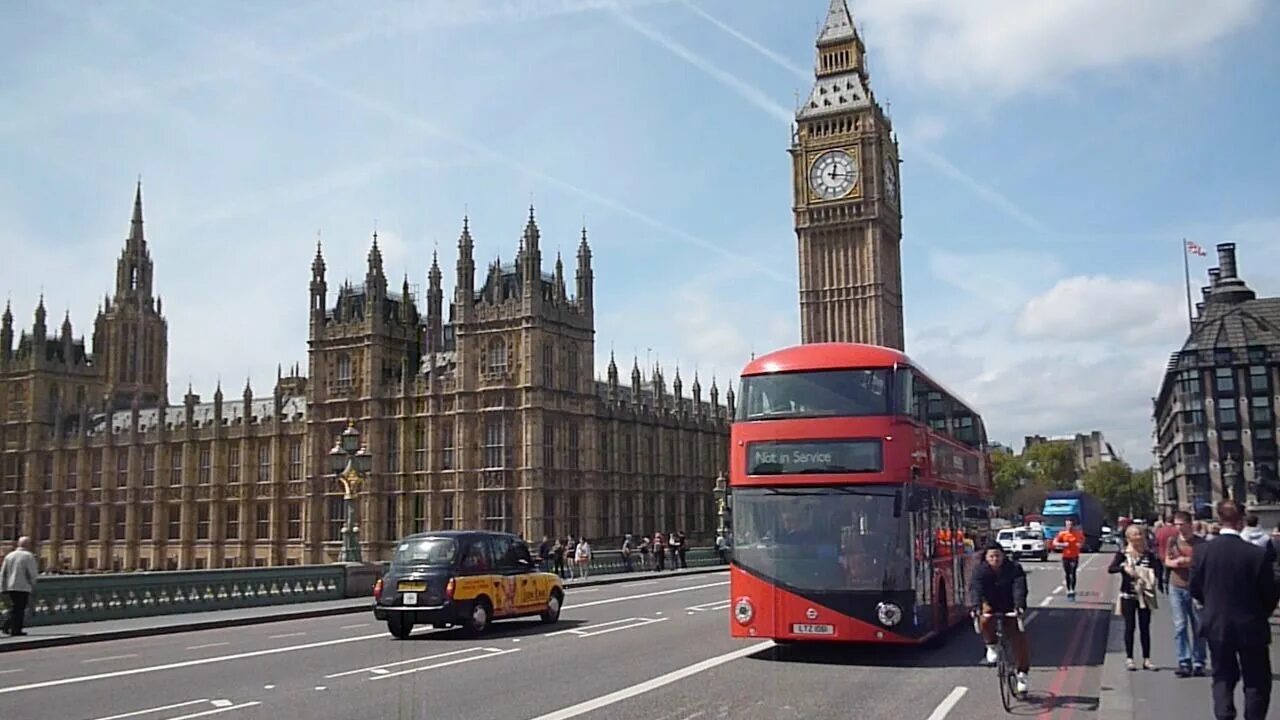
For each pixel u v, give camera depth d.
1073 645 26.84
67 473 129.88
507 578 31.19
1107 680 20.14
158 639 30.94
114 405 139.25
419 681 20.88
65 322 141.75
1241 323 126.88
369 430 99.12
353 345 101.69
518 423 92.19
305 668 23.03
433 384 96.75
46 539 132.38
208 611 38.06
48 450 134.38
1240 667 14.30
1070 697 18.95
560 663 23.50
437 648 26.81
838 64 140.25
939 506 26.50
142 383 150.62
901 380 23.73
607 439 101.81
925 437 25.08
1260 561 13.92
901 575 22.70
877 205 134.50
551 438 93.38
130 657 25.67
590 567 67.50
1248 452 122.81
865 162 135.75
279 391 109.75
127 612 35.44
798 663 23.45
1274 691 18.16
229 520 112.06
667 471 113.12
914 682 20.70
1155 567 29.97
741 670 22.33
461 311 95.44
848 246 135.50
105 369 146.75
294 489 107.56
